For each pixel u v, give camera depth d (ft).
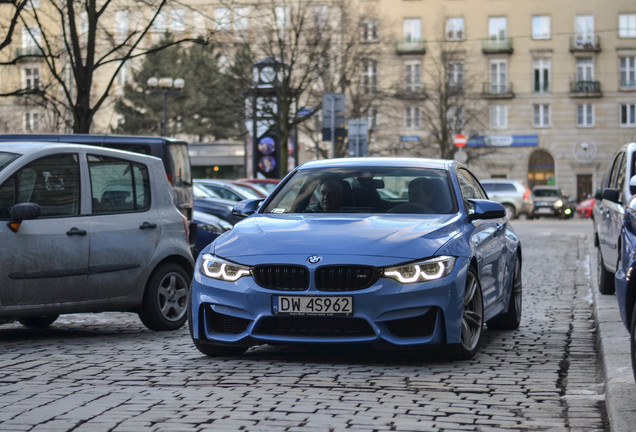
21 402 22.52
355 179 31.65
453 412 21.50
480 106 252.01
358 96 175.42
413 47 255.29
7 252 32.32
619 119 254.27
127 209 36.55
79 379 25.67
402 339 26.66
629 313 22.47
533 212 191.31
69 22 69.77
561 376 26.45
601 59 254.88
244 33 142.00
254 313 26.99
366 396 23.12
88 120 69.87
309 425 20.07
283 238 27.81
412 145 236.43
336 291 26.43
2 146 34.24
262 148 153.17
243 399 22.74
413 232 27.81
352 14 175.42
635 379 21.70
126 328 39.11
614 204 46.11
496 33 256.11
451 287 26.84
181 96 218.79
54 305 33.65
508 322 36.24
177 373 26.40
